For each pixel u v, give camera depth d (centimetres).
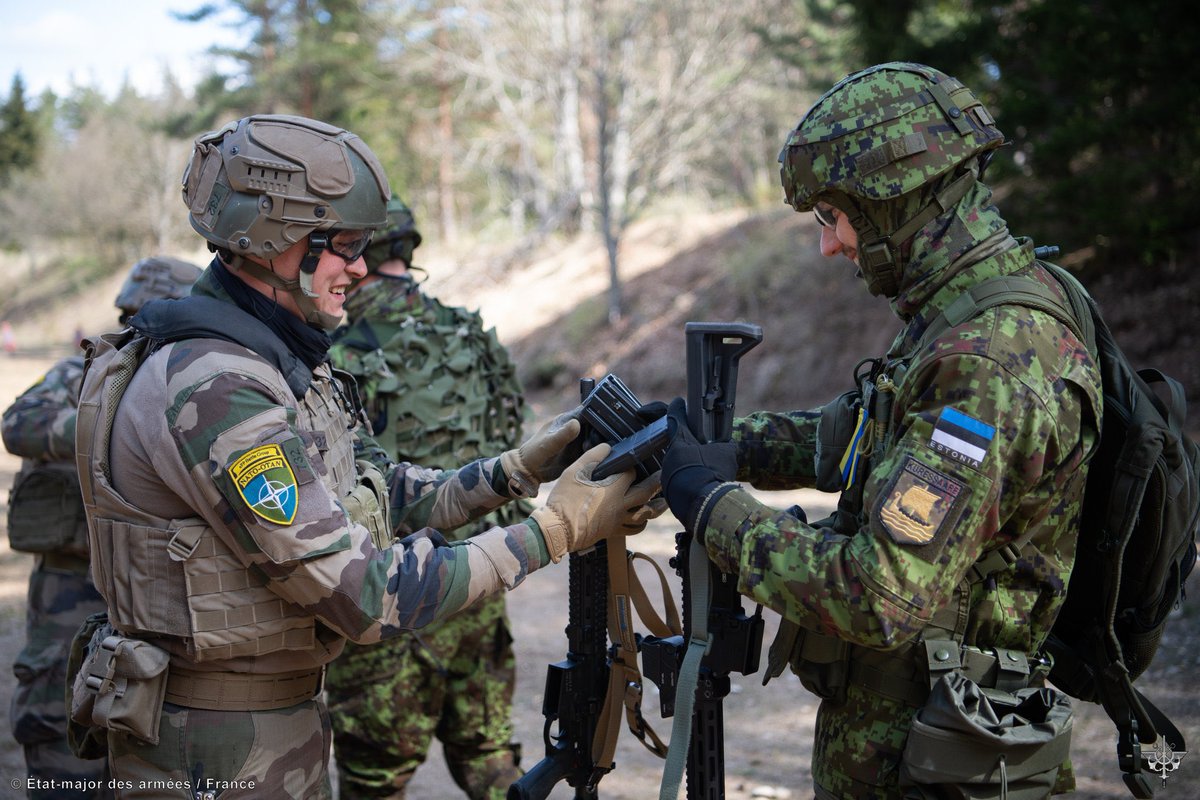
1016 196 1293
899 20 1373
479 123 3650
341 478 219
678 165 2723
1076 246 1284
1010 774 179
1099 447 200
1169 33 1127
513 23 2781
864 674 199
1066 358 185
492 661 340
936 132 189
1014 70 1297
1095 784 375
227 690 205
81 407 206
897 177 189
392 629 197
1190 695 445
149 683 201
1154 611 207
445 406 341
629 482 217
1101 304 1262
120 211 5131
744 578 185
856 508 199
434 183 3981
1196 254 1227
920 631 190
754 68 2575
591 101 2527
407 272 361
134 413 199
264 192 200
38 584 340
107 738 224
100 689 200
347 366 330
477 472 246
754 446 236
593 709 236
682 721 194
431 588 200
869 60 1369
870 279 203
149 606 200
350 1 3238
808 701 507
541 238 2827
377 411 332
